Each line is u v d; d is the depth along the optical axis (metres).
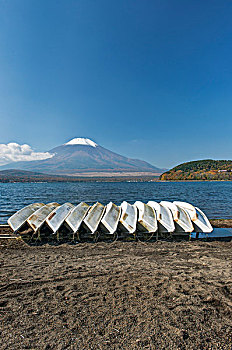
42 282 5.43
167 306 4.38
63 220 9.64
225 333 3.64
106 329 3.72
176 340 3.48
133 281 5.48
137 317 4.04
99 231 9.66
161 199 32.44
